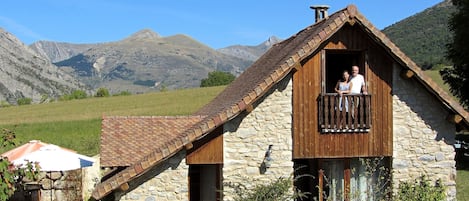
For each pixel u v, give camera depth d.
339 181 15.34
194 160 14.02
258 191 14.06
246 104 13.71
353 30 14.84
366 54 14.93
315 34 14.29
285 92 14.52
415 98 15.33
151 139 16.66
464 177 23.86
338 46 14.75
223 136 14.20
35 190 18.91
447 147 15.50
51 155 17.72
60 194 19.59
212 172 15.74
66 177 19.67
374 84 15.04
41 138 42.91
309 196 15.77
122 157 15.48
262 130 14.38
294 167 15.84
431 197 15.12
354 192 15.31
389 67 15.16
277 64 15.63
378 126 15.07
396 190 15.19
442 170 15.45
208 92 72.62
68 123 51.62
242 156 14.26
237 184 14.19
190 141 13.45
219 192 14.49
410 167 15.28
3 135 13.85
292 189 14.45
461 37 31.31
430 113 15.42
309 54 14.17
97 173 21.53
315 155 14.64
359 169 15.47
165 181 13.88
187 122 18.05
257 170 14.32
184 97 68.88
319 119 14.67
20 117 60.50
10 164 13.05
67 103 72.44
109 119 17.73
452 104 14.97
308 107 14.64
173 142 13.55
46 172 19.56
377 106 15.05
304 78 14.62
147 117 18.12
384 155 15.09
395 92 15.20
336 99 14.75
